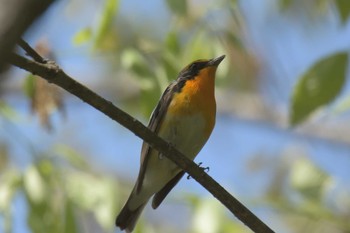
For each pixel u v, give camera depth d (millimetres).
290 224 13977
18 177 9641
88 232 12992
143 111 9367
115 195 9594
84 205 9523
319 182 10914
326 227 13398
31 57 5930
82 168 10555
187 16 9352
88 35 10000
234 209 7270
